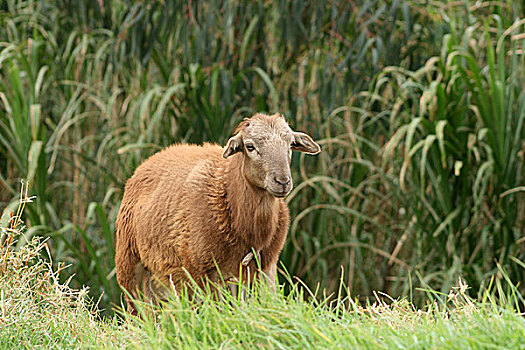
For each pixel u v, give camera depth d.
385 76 23.41
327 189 21.62
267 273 14.80
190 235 14.30
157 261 15.12
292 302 11.43
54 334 12.67
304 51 23.69
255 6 23.97
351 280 21.92
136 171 16.55
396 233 23.45
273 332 10.37
